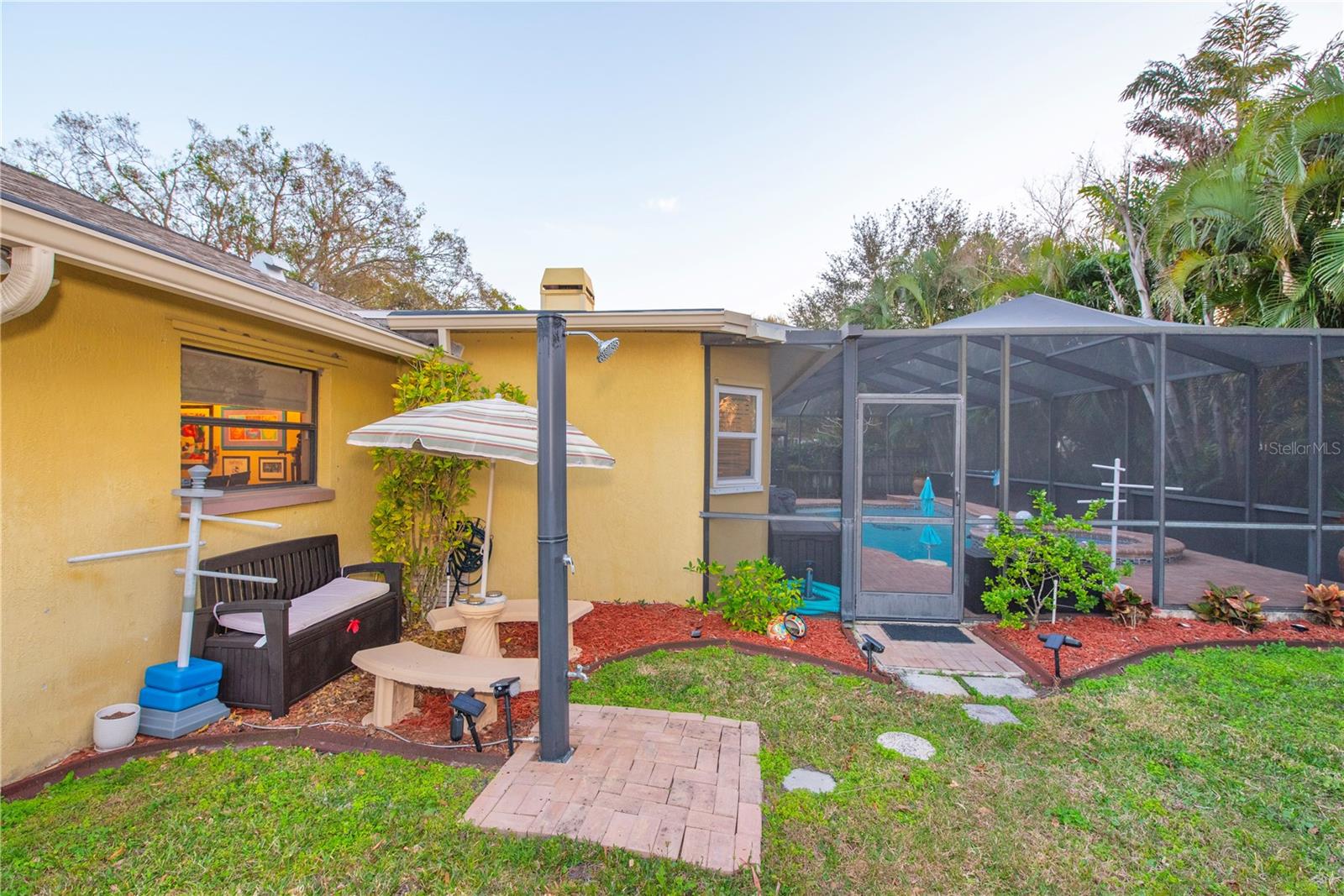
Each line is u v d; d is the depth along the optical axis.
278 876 2.28
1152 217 12.49
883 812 2.83
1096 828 2.73
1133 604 5.67
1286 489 6.67
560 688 3.15
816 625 5.90
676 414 6.31
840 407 6.22
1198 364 7.02
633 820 2.65
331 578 5.05
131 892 2.19
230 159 16.83
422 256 19.98
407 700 3.81
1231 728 3.68
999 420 6.04
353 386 5.67
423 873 2.30
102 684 3.29
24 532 2.90
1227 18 13.26
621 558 6.46
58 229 2.55
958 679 4.55
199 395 4.09
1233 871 2.46
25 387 2.89
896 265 20.77
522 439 3.44
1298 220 8.67
